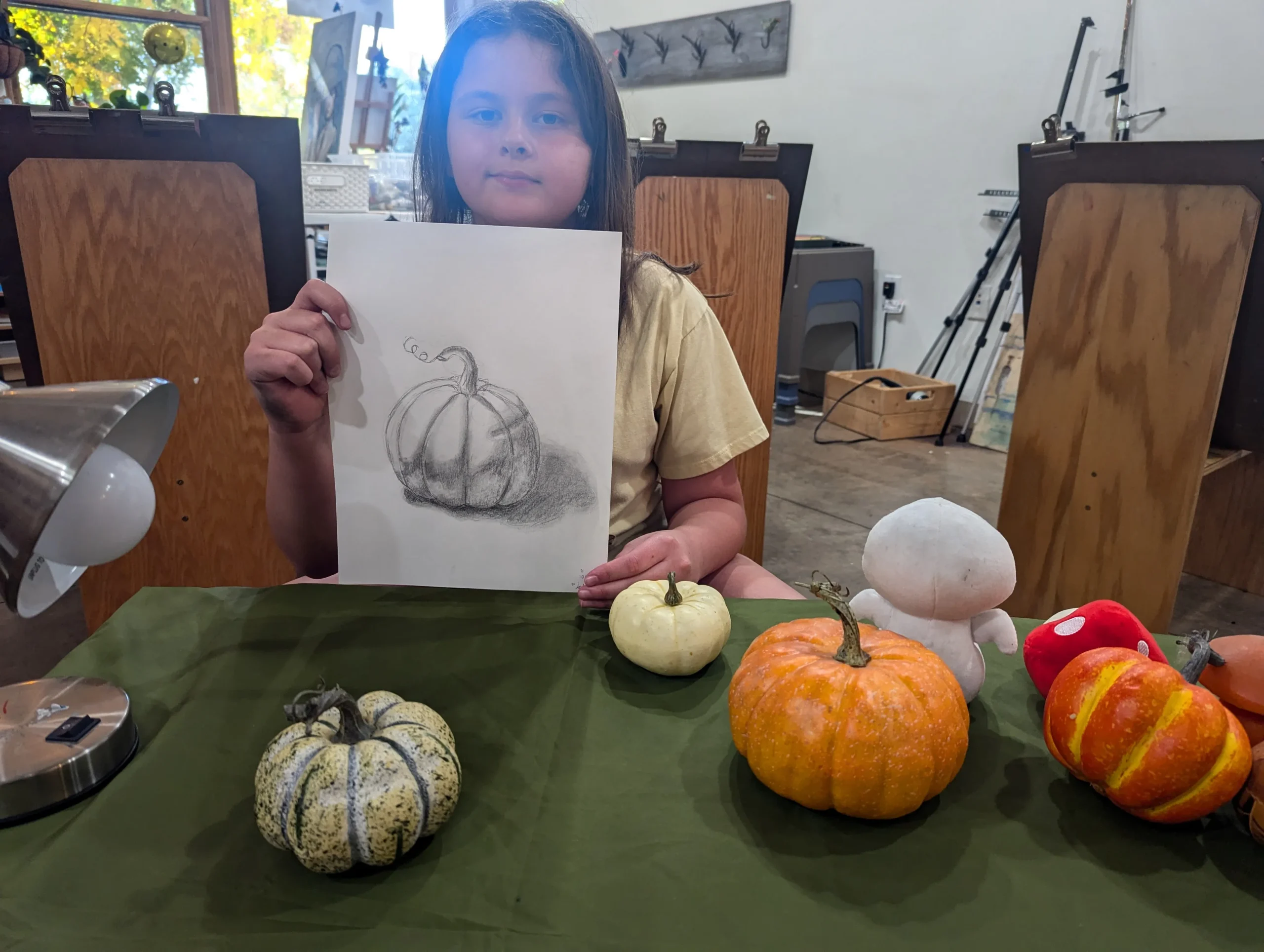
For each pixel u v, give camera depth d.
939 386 3.65
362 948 0.46
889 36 3.59
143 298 1.41
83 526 0.51
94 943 0.46
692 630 0.72
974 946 0.47
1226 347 1.49
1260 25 2.60
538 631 0.80
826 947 0.46
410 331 0.83
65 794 0.56
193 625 0.80
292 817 0.49
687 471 1.12
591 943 0.46
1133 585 1.73
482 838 0.54
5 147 1.27
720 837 0.55
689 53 4.38
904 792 0.54
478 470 0.85
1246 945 0.47
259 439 1.56
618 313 0.86
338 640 0.78
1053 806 0.58
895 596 0.67
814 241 3.88
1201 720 0.52
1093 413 1.70
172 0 3.53
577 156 0.97
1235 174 1.40
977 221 3.49
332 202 3.14
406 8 3.81
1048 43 3.11
